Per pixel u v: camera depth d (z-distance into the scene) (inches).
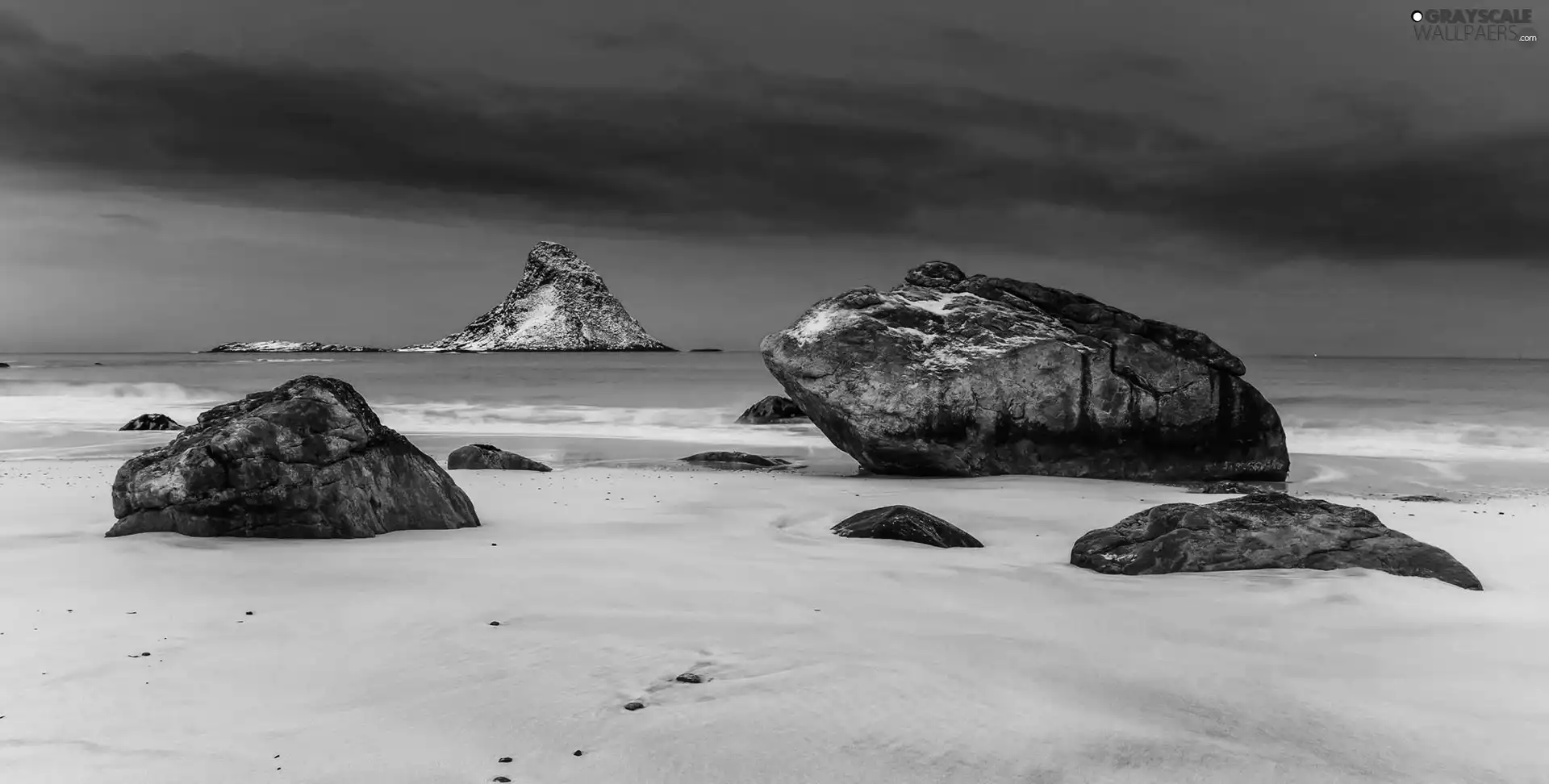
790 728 217.2
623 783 190.1
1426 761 205.0
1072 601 345.7
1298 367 3700.8
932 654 272.1
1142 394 824.3
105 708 226.4
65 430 1250.0
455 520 507.2
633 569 392.5
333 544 448.5
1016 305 897.5
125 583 358.6
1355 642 293.9
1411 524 534.9
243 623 302.0
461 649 274.1
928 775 194.9
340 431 487.8
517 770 194.9
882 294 892.6
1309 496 714.2
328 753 202.4
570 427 1375.5
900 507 497.7
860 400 824.3
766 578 377.7
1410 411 1449.3
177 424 1285.7
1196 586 369.7
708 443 1146.7
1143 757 204.4
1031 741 211.8
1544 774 199.2
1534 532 504.4
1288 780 195.0
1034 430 828.0
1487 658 277.0
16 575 371.9
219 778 189.0
